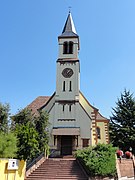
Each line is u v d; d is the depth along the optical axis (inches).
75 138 1362.0
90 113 1449.3
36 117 1059.9
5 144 751.7
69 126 1390.3
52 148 1330.0
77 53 1541.6
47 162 1044.5
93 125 1414.9
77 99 1440.7
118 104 1892.2
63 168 989.8
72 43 1561.3
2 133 801.6
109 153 967.0
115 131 1786.4
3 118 906.7
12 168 699.4
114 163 947.3
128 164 1077.1
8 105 932.6
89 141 1355.8
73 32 1608.0
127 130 1712.6
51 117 1409.9
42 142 1023.0
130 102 1865.2
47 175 938.1
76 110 1421.0
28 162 968.3
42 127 1042.7
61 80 1483.8
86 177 919.7
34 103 1755.7
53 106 1434.5
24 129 859.4
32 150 825.5
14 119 1012.5
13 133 814.5
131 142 1673.2
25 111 1041.5
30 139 829.8
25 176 883.4
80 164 991.0
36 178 914.7
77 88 1465.3
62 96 1451.8
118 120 1836.9
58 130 1365.7
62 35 1583.4
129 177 1045.2
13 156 774.5
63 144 1368.1
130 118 1811.0
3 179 685.3
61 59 1528.1
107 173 912.9
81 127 1387.8
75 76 1487.5
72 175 932.6
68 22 1656.0
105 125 1599.4
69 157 1278.3
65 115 1414.9
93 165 909.2
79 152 1023.6
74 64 1508.4
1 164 680.4
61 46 1557.6
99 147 1010.7
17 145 807.1
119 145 1711.4
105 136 1572.3
